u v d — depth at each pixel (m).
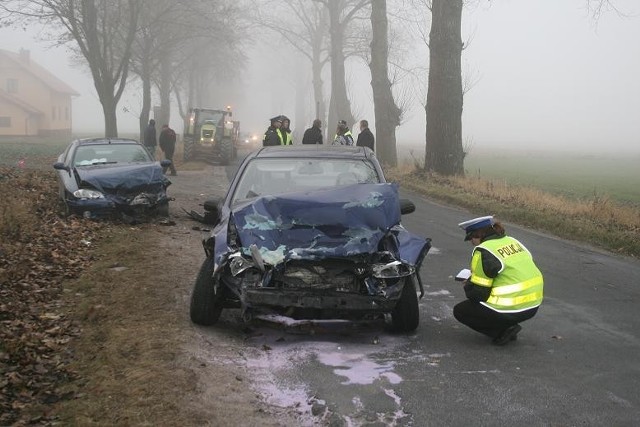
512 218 13.88
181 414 4.22
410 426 4.18
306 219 5.65
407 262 5.64
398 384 4.87
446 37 20.66
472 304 5.83
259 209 5.75
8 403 4.43
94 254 9.06
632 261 10.09
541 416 4.36
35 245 9.22
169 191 17.17
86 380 4.81
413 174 21.39
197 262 8.75
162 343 5.50
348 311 5.46
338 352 5.54
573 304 7.35
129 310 6.46
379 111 26.94
